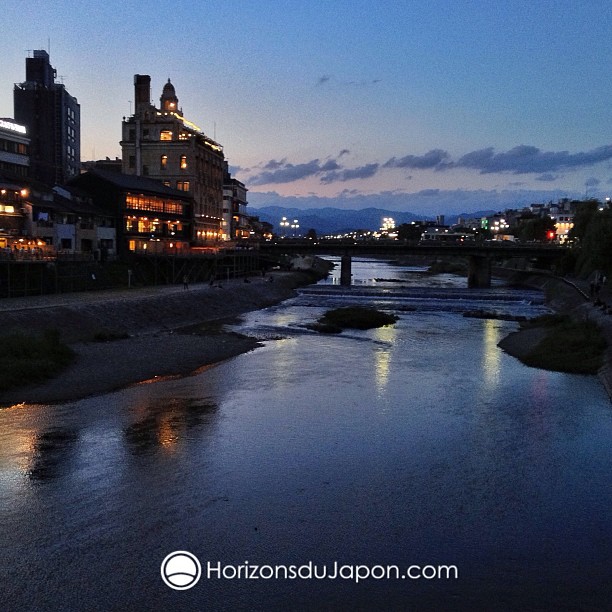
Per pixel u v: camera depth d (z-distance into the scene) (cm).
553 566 1405
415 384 3212
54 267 5672
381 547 1477
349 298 8388
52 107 16162
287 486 1827
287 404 2764
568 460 2094
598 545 1509
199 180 10431
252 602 1248
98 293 5906
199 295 6419
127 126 10319
